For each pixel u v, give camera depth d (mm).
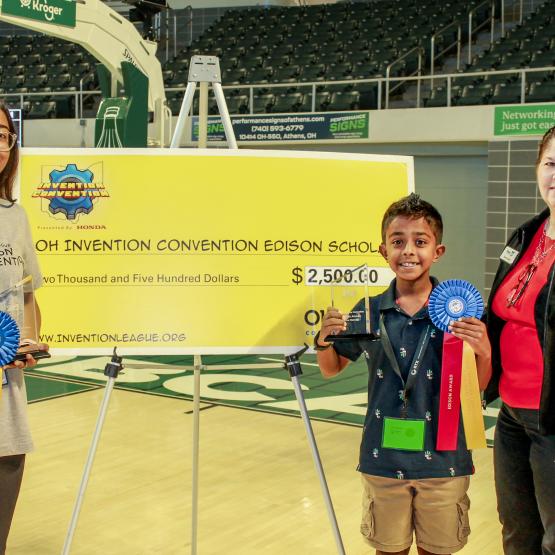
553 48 11445
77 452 4324
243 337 2443
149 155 2475
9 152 2141
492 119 9133
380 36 13648
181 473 3990
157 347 2434
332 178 2520
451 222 9992
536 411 1898
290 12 15547
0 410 2055
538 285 1889
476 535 3213
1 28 16812
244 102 10977
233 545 3125
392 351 2129
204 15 16500
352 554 3045
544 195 1886
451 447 2100
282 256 2477
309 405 5473
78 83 13117
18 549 3066
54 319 2420
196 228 2463
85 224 2445
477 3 14094
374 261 2516
